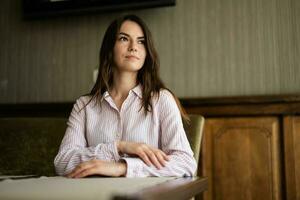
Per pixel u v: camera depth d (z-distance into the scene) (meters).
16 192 0.59
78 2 2.29
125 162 0.96
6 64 2.53
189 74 2.16
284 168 1.75
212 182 1.85
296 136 1.74
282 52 2.03
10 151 1.59
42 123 1.61
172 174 0.98
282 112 1.75
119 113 1.28
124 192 0.49
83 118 1.33
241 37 2.10
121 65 1.34
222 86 2.11
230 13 2.13
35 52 2.48
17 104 2.15
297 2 2.03
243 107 1.81
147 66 1.36
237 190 1.81
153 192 0.52
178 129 1.19
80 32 2.40
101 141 1.26
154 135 1.23
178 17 2.21
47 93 2.43
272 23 2.06
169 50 2.21
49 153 1.55
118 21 1.38
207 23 2.16
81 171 0.92
